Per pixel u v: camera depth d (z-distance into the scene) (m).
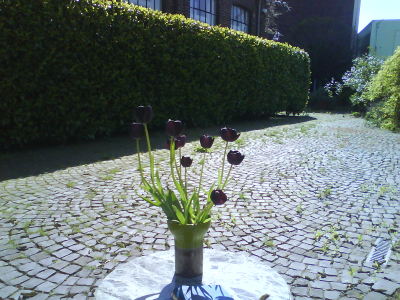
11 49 4.89
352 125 9.62
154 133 7.20
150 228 2.86
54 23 5.27
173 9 10.20
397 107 8.73
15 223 2.87
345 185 4.11
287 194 3.75
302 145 6.49
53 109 5.54
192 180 4.17
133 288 2.00
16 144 5.55
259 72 9.96
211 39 8.12
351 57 18.44
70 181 3.98
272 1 15.19
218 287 2.01
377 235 2.80
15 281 2.09
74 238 2.65
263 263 2.34
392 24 19.58
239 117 10.52
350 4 19.20
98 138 6.53
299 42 19.28
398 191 3.91
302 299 1.96
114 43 6.11
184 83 7.60
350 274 2.21
